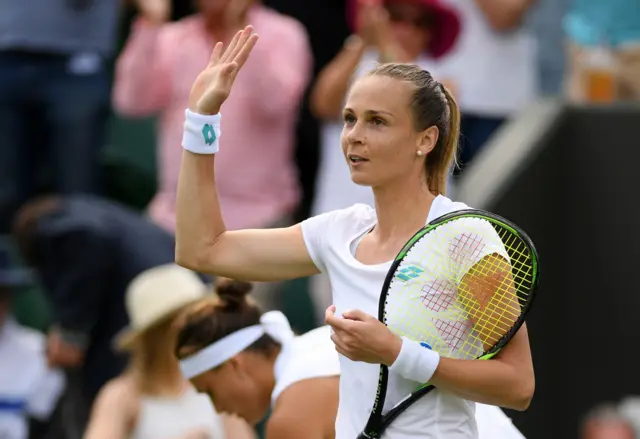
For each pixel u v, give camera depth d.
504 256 11.23
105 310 24.41
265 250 11.94
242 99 25.97
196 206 11.95
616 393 25.88
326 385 13.80
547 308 25.78
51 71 27.09
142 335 19.52
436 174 11.60
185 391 19.75
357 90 11.29
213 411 19.89
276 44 26.06
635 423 24.02
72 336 24.20
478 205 24.28
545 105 26.25
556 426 25.92
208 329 15.17
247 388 15.25
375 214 11.96
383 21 24.33
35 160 27.48
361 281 11.41
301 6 28.62
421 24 24.83
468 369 10.90
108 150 30.61
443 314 11.18
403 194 11.41
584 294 25.92
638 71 30.14
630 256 25.75
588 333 25.94
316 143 28.64
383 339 10.74
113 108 28.97
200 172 11.96
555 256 25.77
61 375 25.06
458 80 26.17
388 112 11.16
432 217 11.38
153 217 26.78
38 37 26.80
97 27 27.28
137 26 26.80
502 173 24.88
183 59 26.50
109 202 26.88
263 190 26.31
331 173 25.22
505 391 11.04
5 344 25.20
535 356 25.77
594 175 25.84
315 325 25.95
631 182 25.73
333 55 28.89
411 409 11.28
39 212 24.48
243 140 26.02
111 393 19.61
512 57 26.44
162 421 19.47
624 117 25.75
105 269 24.17
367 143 11.22
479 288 11.13
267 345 15.30
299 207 28.75
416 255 11.18
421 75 11.34
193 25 26.69
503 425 13.77
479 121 26.61
